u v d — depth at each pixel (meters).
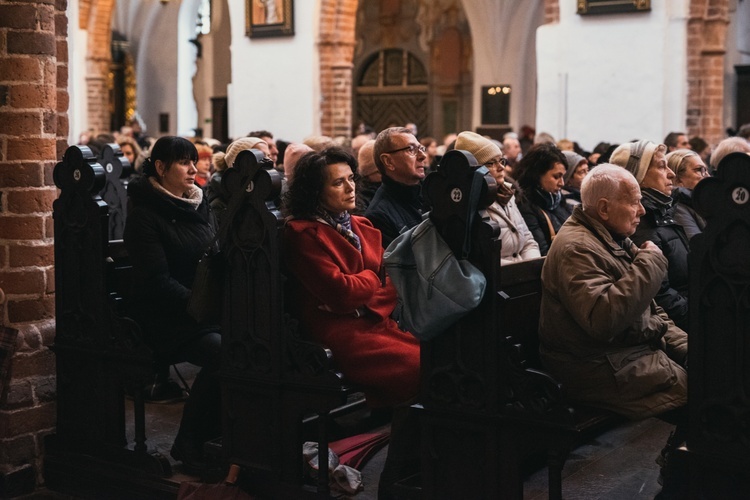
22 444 5.39
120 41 29.72
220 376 4.80
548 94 17.02
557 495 3.90
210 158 8.91
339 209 4.73
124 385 5.15
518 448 3.97
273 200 4.59
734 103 20.00
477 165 3.96
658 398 4.27
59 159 5.91
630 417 4.24
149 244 5.14
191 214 5.34
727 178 3.49
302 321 4.74
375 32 28.31
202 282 4.73
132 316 5.27
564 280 4.20
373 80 28.70
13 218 5.40
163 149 5.24
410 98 28.05
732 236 3.49
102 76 25.89
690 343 3.61
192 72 30.47
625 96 16.28
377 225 5.47
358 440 5.37
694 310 3.59
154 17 29.91
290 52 20.36
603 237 4.31
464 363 4.07
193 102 30.59
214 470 4.92
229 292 4.74
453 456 4.15
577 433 3.79
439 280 3.94
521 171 6.58
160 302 5.14
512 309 4.48
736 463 3.53
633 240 5.55
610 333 4.07
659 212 5.59
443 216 4.01
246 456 4.76
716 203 3.51
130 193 5.27
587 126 16.66
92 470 5.25
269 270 4.56
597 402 4.30
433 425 4.18
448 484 4.17
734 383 3.53
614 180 4.32
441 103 27.50
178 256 5.27
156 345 5.15
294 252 4.63
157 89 30.28
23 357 5.39
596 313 4.06
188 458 5.08
